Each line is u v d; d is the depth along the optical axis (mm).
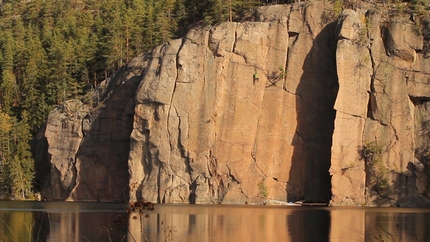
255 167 112750
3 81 160250
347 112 109188
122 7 173375
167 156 114438
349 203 107062
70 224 73375
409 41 110750
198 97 114875
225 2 122062
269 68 115625
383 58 111062
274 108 114500
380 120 109500
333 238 61781
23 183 138875
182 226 71188
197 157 113125
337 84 113125
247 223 73812
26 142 145625
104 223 74500
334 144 108188
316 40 115500
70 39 162250
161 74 116688
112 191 126375
